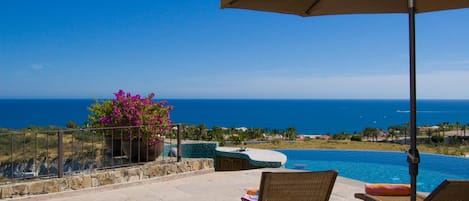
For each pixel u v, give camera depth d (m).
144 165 7.21
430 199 3.12
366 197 3.62
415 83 2.54
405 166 14.24
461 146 16.03
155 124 7.58
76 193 6.23
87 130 6.80
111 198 5.98
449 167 13.12
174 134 8.08
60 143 6.30
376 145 16.58
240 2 2.88
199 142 11.44
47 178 6.18
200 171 7.84
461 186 3.01
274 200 3.34
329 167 14.22
